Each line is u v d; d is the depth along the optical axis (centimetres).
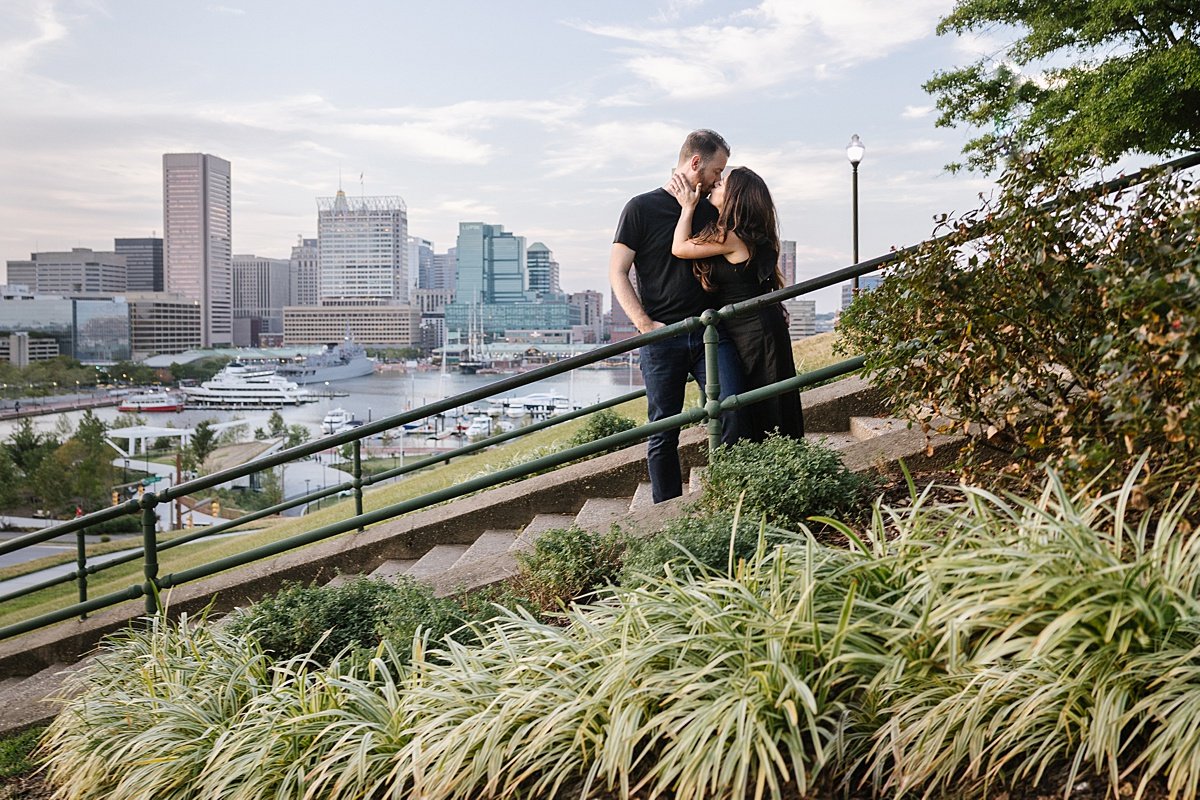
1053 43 1880
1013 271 306
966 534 261
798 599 270
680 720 240
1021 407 311
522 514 625
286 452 501
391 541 645
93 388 18250
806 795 222
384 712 305
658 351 493
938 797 215
